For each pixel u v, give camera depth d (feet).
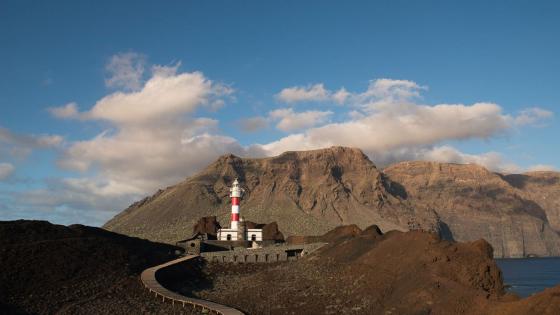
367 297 334.65
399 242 387.75
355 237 469.98
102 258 414.21
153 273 406.00
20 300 327.88
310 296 356.18
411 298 309.22
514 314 263.70
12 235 418.72
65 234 449.89
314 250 495.41
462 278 329.11
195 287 414.00
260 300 363.15
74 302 335.26
